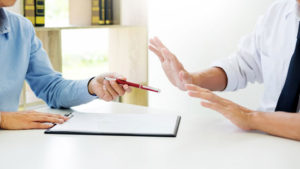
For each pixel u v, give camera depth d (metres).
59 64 2.18
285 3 1.46
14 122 1.06
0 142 0.95
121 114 1.20
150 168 0.79
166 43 3.16
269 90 1.45
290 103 1.23
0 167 0.79
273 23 1.48
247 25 2.72
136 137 0.98
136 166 0.80
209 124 1.12
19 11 2.01
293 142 0.96
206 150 0.90
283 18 1.44
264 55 1.49
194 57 3.02
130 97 2.82
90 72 6.54
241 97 2.79
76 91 1.31
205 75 1.47
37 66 1.42
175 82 1.39
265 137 1.00
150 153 0.87
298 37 1.24
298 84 1.22
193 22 2.98
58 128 1.04
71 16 2.50
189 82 1.37
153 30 3.20
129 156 0.85
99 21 2.49
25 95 1.97
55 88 1.37
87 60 6.79
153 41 1.38
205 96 1.09
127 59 2.77
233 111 1.06
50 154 0.87
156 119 1.14
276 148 0.91
